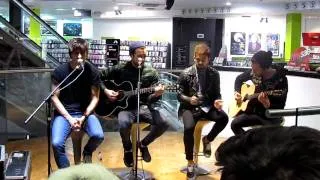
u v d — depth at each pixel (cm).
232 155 40
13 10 858
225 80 517
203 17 1398
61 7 1355
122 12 1470
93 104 342
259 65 375
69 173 114
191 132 369
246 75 396
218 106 373
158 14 1440
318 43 578
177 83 400
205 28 1402
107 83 374
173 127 551
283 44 1324
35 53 757
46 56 793
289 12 1238
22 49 742
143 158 377
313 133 42
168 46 1430
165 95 527
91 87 346
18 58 737
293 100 448
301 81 438
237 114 384
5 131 560
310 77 426
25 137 558
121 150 471
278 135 41
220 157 42
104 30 1551
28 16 851
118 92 366
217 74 388
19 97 566
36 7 1332
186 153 374
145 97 373
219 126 384
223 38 1397
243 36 1372
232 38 1382
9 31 748
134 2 1234
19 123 567
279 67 385
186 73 388
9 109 566
